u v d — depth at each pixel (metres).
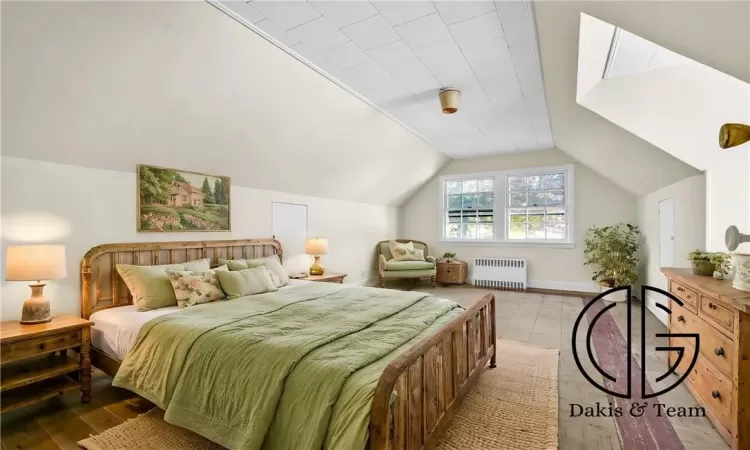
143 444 1.82
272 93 3.11
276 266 3.69
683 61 2.76
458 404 2.01
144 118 2.66
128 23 2.08
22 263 2.12
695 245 3.08
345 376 1.46
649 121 2.97
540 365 2.80
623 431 1.95
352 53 2.79
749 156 2.36
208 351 1.84
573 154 5.46
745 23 1.23
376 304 2.62
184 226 3.31
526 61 2.91
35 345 2.05
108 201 2.80
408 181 6.40
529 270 6.13
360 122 4.14
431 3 2.17
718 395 1.92
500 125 4.63
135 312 2.52
